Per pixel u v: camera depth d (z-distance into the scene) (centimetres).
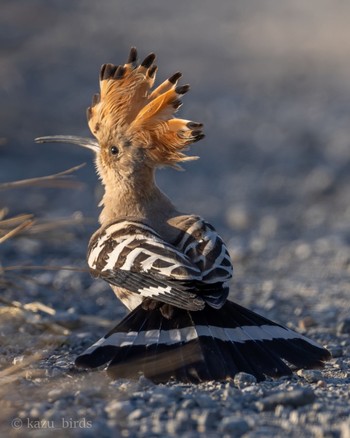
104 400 1230
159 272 1317
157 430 1118
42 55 5075
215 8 7162
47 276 2261
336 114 4650
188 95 4900
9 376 1351
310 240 2828
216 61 5616
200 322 1337
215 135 4272
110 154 1579
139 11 6762
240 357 1309
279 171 3725
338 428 1137
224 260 1343
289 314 1988
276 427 1143
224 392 1253
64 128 3950
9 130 3831
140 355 1302
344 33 6375
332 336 1759
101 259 1409
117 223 1463
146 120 1545
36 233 1945
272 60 5694
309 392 1228
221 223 3034
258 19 6838
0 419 1138
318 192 3409
